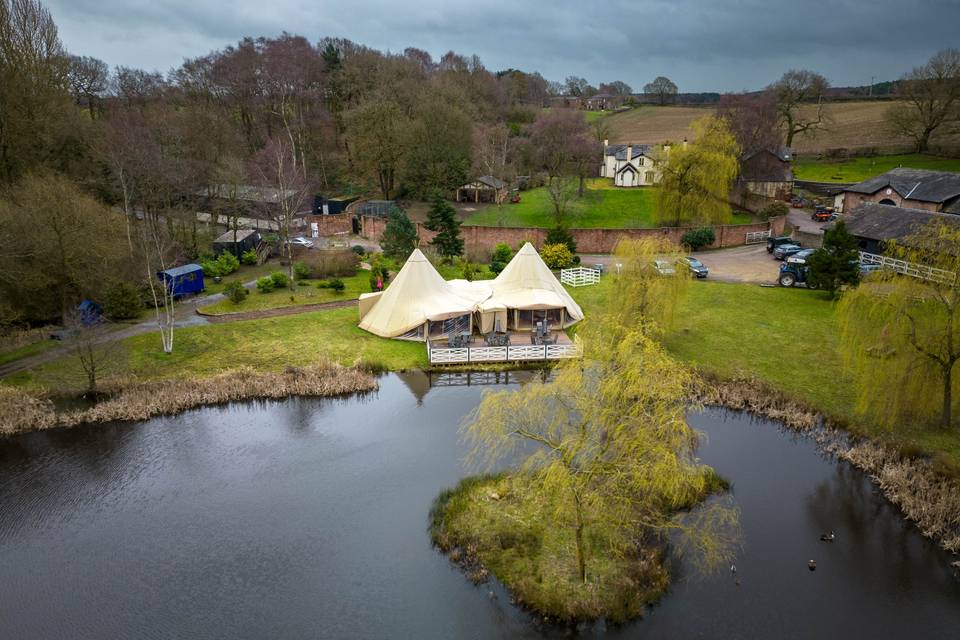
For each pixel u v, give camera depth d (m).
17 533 21.70
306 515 22.56
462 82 115.31
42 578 19.66
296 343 37.31
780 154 83.88
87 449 27.05
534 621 17.86
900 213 49.69
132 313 40.53
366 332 39.12
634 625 17.70
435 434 27.91
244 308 43.34
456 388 32.22
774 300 43.66
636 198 79.94
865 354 26.50
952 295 24.22
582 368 18.89
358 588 19.16
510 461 25.59
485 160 86.50
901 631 17.50
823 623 17.75
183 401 30.48
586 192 80.94
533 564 19.78
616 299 34.47
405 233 54.91
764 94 99.44
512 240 62.09
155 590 19.16
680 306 42.44
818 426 28.17
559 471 17.53
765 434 27.84
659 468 17.00
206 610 18.39
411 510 22.80
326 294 46.81
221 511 22.84
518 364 34.81
